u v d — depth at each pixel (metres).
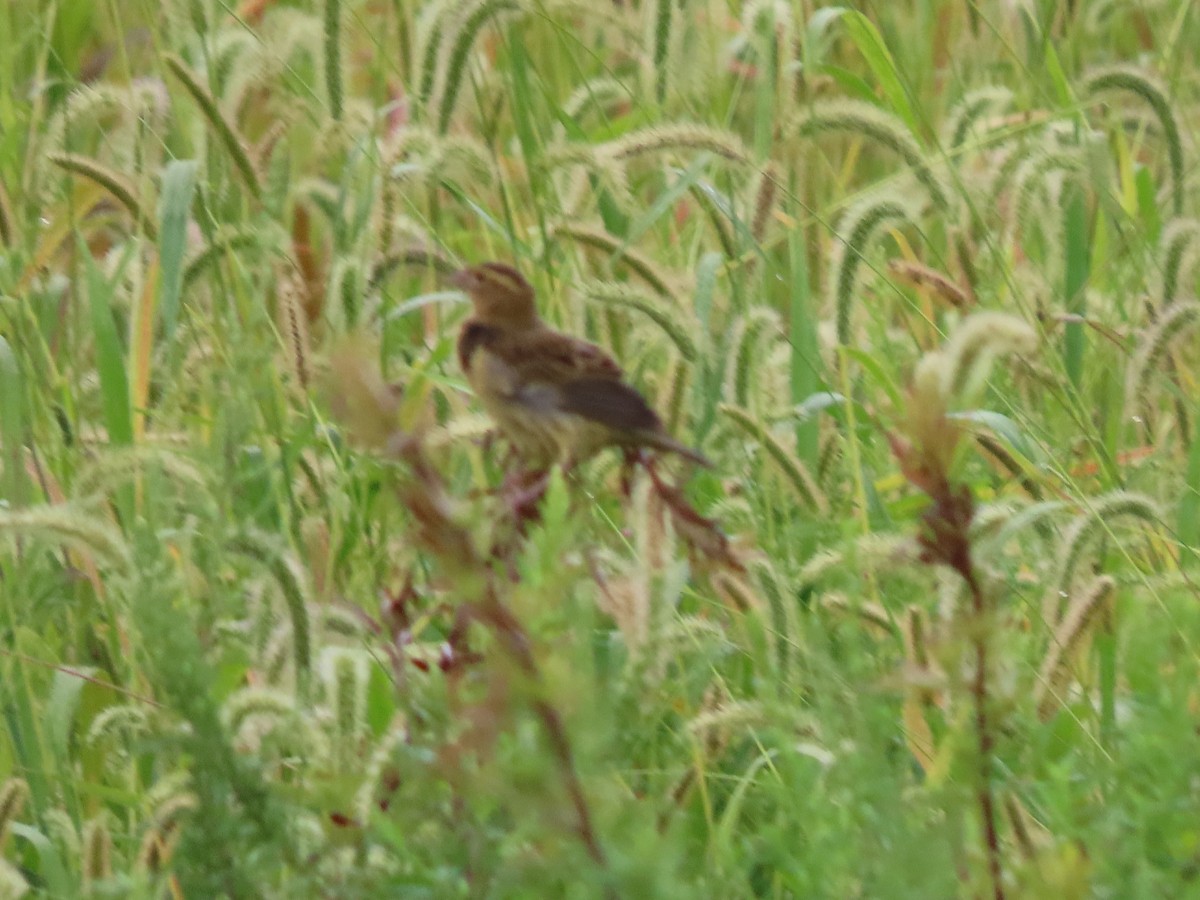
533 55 16.95
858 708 6.52
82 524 8.73
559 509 5.56
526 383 8.62
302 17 13.36
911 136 11.51
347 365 5.42
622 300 10.45
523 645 5.39
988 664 6.18
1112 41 18.70
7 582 10.30
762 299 12.85
